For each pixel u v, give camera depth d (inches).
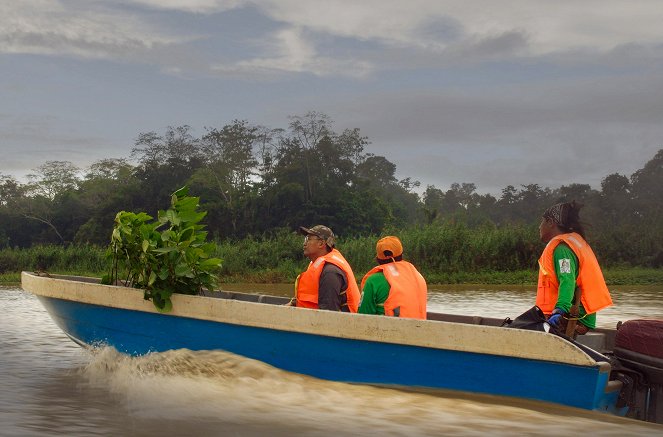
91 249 1269.7
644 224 1507.1
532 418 177.9
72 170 3378.4
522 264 1114.1
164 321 250.8
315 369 219.1
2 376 245.1
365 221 2477.9
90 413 188.5
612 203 2824.8
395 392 203.6
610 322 458.9
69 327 290.0
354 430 169.8
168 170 2719.0
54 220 3014.3
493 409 185.9
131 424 176.9
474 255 1117.7
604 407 190.2
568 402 184.7
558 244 208.8
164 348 251.8
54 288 287.3
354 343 211.6
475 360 195.3
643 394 194.2
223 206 2421.3
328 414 183.5
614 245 1353.3
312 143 2586.1
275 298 300.5
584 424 173.5
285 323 221.0
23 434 165.8
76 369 259.4
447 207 4030.5
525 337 187.5
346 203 2455.7
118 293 259.6
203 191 2625.5
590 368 180.5
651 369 190.4
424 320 200.2
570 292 202.5
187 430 171.2
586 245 212.4
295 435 165.8
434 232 1174.3
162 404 197.2
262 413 185.9
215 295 312.8
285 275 1145.4
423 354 201.9
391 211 2645.2
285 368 224.7
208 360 231.5
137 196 2667.3
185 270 244.1
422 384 202.8
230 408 191.2
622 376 194.7
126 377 235.5
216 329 238.2
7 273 1230.9
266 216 2452.0
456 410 185.5
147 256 247.1
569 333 210.1
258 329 228.4
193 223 254.5
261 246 1314.0
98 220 2630.4
